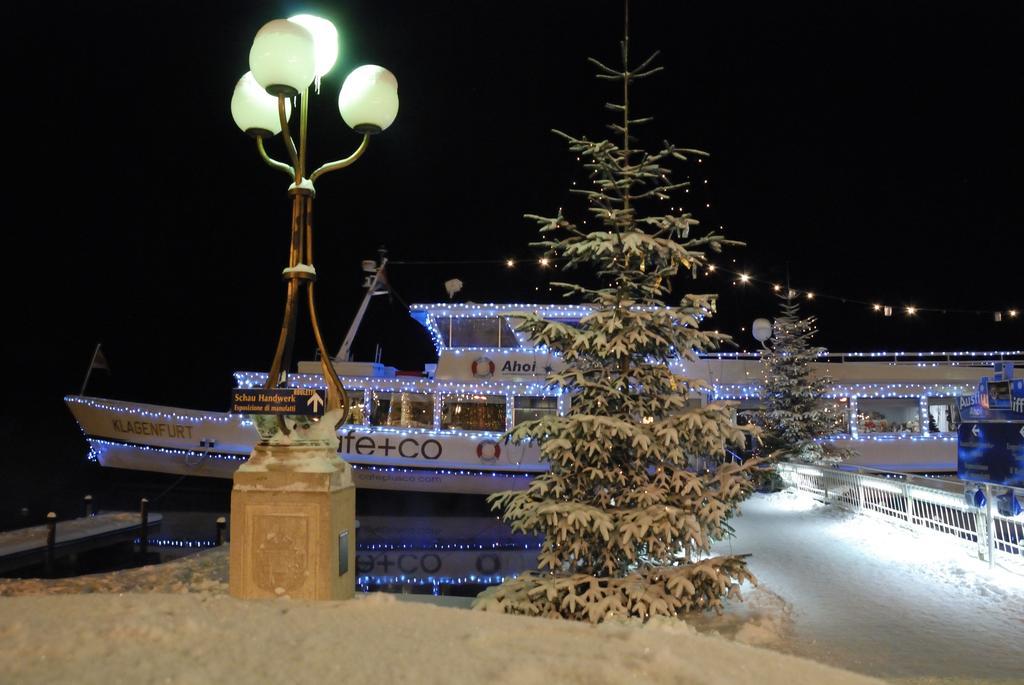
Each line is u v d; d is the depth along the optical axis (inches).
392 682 110.0
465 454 805.2
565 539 299.7
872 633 258.2
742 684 121.0
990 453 360.5
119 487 855.7
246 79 247.6
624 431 303.1
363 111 234.7
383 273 950.4
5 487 1304.1
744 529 497.0
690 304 330.0
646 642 140.9
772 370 886.4
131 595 174.2
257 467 198.5
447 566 578.2
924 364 914.1
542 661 122.0
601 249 311.4
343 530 204.7
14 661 115.7
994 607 293.0
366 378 826.2
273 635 135.0
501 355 819.4
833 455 847.1
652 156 329.1
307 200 229.0
